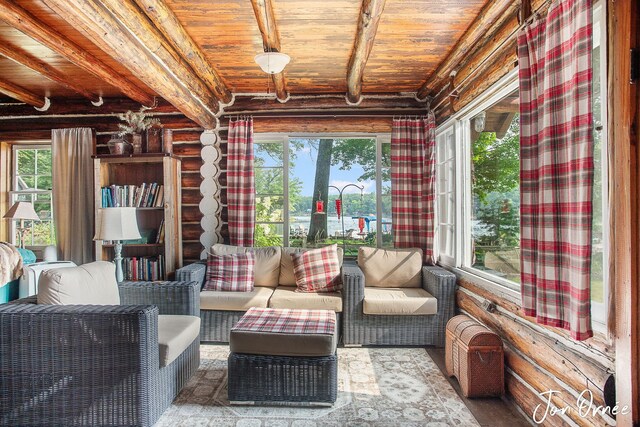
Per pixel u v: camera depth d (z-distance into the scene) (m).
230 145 4.72
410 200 4.68
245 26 3.18
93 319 2.23
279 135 4.96
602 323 1.89
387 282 4.27
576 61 1.77
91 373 2.25
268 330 2.67
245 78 4.43
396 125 4.69
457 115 3.89
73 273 2.56
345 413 2.53
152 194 4.46
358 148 5.24
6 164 5.09
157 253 4.70
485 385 2.71
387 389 2.87
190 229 4.91
